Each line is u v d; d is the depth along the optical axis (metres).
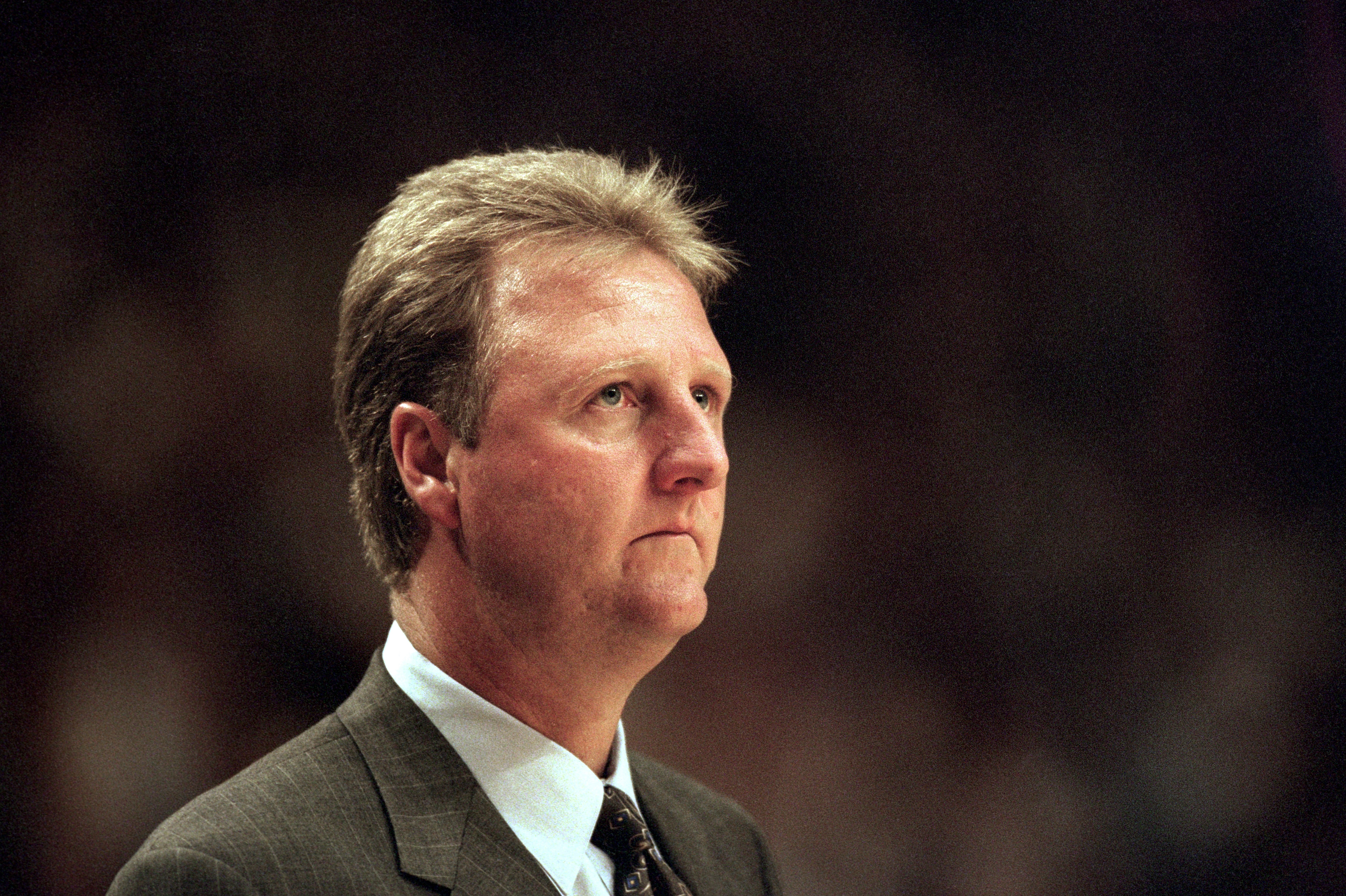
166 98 14.20
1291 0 16.41
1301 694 15.85
